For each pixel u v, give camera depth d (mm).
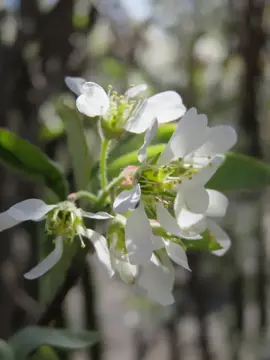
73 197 140
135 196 124
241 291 361
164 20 353
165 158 137
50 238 156
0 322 210
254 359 362
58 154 231
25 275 132
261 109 339
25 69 225
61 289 143
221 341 393
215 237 144
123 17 319
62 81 224
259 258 367
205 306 361
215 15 345
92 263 232
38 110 227
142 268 141
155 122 128
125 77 316
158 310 374
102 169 145
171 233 130
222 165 163
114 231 135
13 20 240
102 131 144
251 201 358
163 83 345
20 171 157
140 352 388
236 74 330
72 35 229
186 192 133
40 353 171
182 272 354
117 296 441
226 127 137
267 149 340
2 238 218
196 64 341
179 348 376
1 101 214
